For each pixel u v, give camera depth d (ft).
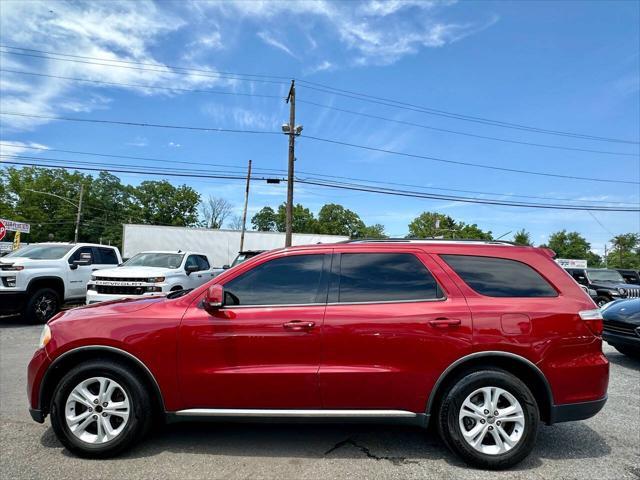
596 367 10.91
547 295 11.29
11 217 191.31
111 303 12.41
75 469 10.25
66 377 10.85
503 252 11.82
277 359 10.79
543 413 11.00
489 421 10.57
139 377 11.05
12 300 30.42
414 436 12.51
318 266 11.68
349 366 10.71
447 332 10.72
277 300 11.25
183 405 10.91
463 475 10.21
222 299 10.72
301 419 10.75
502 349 10.69
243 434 12.50
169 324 10.95
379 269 11.62
